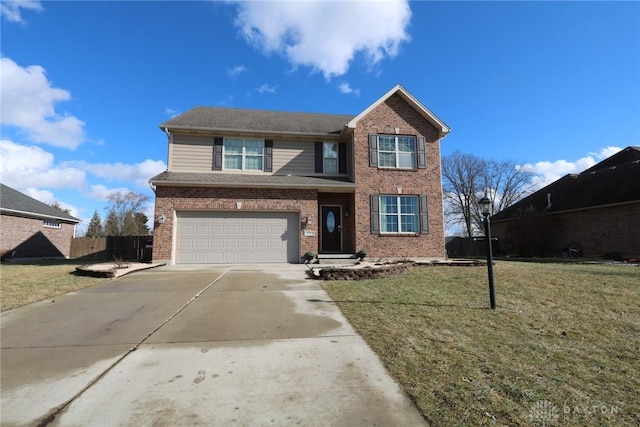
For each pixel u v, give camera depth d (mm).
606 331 4625
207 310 5707
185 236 13234
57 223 22297
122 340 4230
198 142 14711
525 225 21688
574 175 23484
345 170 15664
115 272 9156
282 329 4656
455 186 39531
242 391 2904
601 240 18250
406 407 2652
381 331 4535
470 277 9148
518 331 4582
